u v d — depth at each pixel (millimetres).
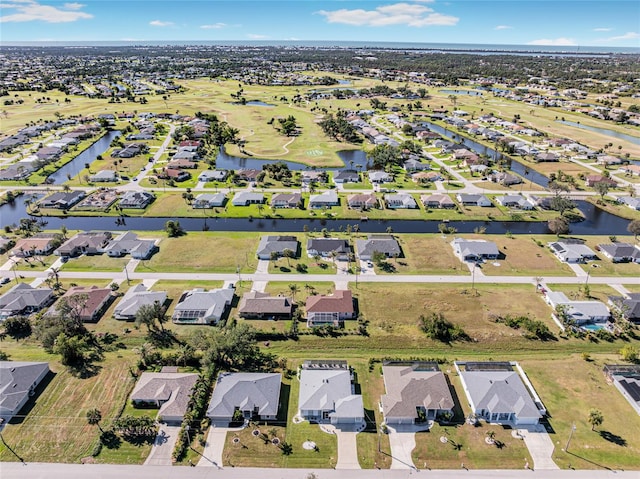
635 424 76812
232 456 70812
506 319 102750
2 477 66812
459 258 132625
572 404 80812
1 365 85500
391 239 138125
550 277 122250
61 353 88812
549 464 69625
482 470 68750
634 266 128125
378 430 75750
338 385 82375
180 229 150125
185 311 104062
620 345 96000
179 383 82688
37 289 111688
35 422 76625
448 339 98000
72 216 164500
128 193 178125
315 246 134625
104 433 74188
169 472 68000
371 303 110438
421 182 197750
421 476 67812
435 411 78250
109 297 111312
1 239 139500
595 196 183625
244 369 89250
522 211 168625
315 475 67688
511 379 83625
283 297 109500
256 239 144125
